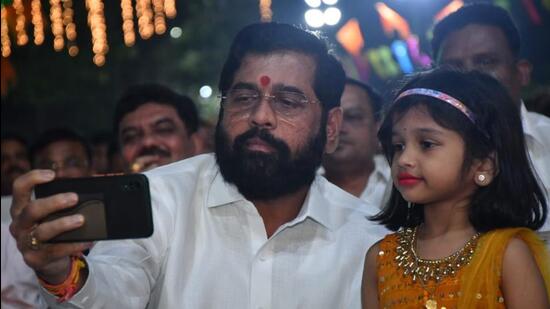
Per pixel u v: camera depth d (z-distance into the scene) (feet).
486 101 7.98
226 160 8.77
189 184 9.11
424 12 29.27
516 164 8.06
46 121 36.78
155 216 8.63
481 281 7.72
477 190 8.11
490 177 8.03
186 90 40.34
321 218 9.05
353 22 28.53
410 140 7.98
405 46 28.78
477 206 8.03
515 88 12.05
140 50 37.37
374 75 34.09
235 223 8.94
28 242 6.32
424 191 7.93
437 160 7.84
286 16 36.52
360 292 9.00
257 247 8.86
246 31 9.05
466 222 8.17
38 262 6.41
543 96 18.69
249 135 8.64
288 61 8.82
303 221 9.10
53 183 6.61
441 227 8.21
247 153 8.64
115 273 7.83
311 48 9.00
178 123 15.07
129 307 7.90
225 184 9.00
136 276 8.14
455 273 7.89
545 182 11.06
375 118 15.43
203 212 9.01
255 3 39.34
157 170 9.26
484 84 8.13
